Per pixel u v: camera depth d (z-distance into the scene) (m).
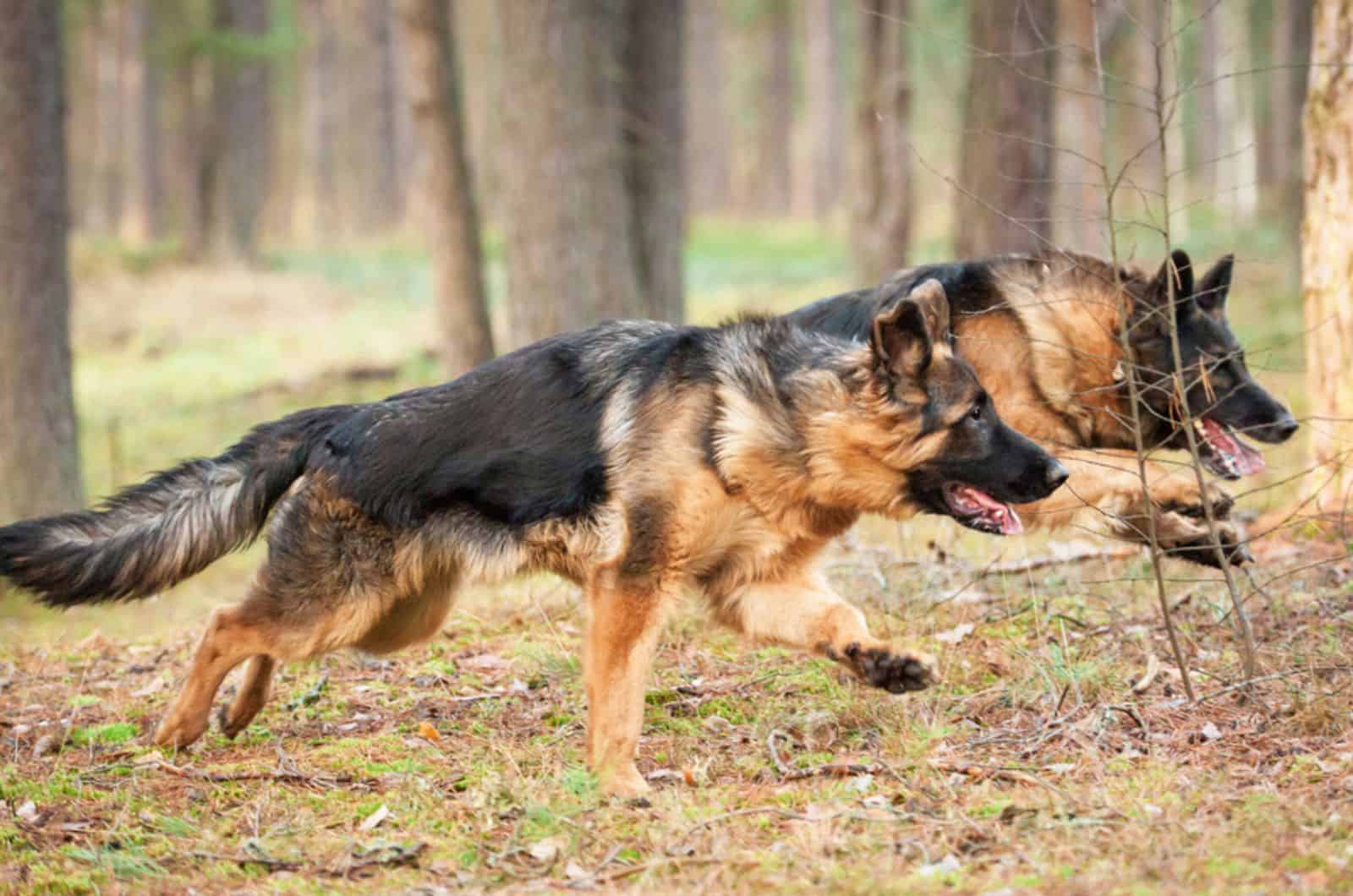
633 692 5.44
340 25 58.19
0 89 11.92
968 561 8.41
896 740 5.64
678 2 16.42
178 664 7.93
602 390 5.66
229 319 29.09
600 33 14.19
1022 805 4.74
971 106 15.39
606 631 5.45
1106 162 5.70
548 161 14.06
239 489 6.11
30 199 12.02
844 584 8.20
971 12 15.27
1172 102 5.64
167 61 36.50
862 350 5.66
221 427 19.78
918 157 6.24
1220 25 34.75
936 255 31.95
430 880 4.59
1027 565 7.74
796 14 55.84
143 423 20.11
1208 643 6.67
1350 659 6.12
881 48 20.69
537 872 4.62
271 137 50.75
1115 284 5.72
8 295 11.98
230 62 36.66
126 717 6.80
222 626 6.02
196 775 5.74
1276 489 10.70
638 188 16.30
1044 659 6.39
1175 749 5.37
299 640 5.95
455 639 8.00
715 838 4.69
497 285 31.28
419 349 24.34
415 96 16.52
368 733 6.40
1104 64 15.34
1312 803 4.61
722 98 61.00
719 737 6.02
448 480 5.73
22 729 6.61
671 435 5.49
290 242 50.06
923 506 5.76
